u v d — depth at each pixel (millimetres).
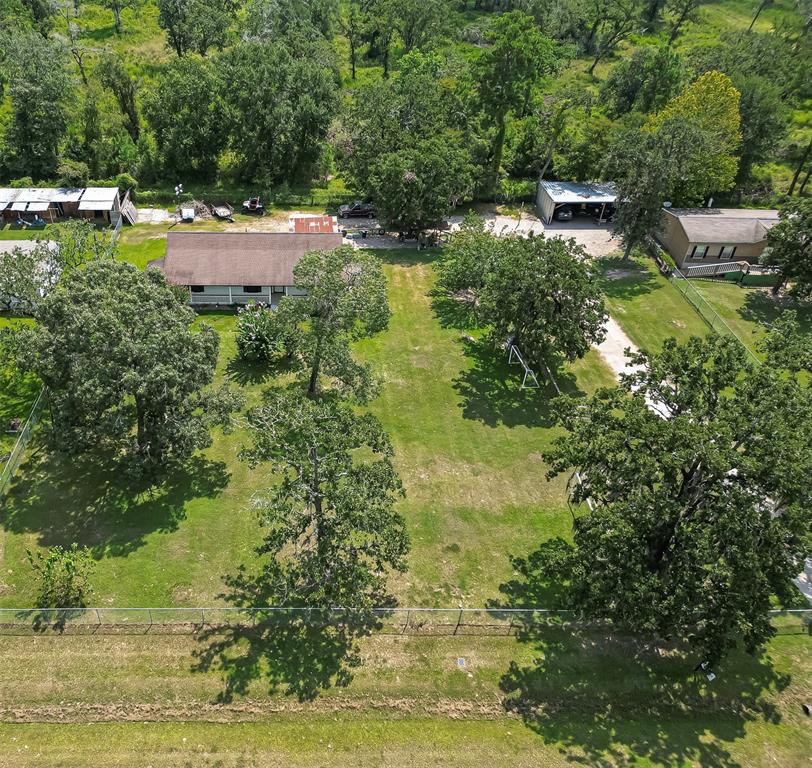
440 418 45969
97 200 68062
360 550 31188
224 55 77625
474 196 79500
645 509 28656
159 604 32156
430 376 50062
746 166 81188
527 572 35312
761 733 28594
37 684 28453
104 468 39781
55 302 35219
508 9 128625
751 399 29844
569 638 31828
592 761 26953
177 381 34656
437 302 59719
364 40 114125
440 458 42500
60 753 26109
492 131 83000
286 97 76938
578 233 74375
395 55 113062
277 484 39438
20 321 51219
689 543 28312
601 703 29344
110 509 37156
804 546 27484
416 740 27375
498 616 32188
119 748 26375
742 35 116000
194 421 37219
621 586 27641
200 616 31031
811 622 33281
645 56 92625
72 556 31391
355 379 42188
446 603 33312
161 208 74312
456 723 28203
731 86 75688
